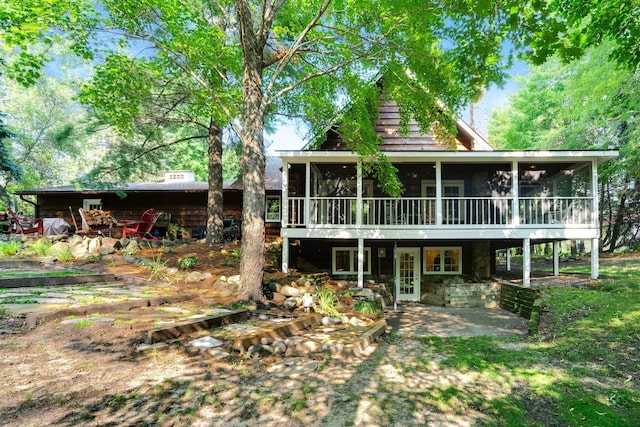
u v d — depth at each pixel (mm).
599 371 4430
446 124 8938
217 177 12734
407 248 14008
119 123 10375
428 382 3939
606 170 16750
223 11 9141
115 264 9078
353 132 9523
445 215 13344
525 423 3145
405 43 7383
